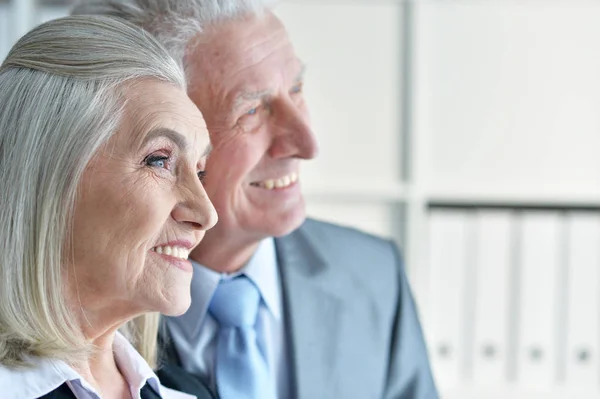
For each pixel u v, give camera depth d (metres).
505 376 2.50
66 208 1.02
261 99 1.45
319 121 2.54
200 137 1.12
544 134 2.51
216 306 1.48
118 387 1.16
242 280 1.52
